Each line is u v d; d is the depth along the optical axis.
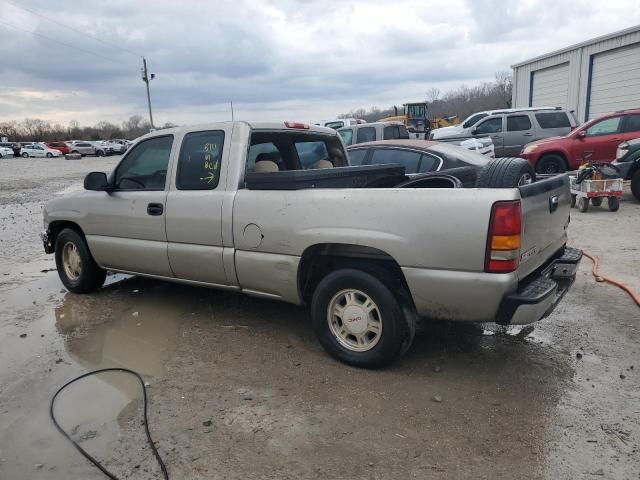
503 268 3.16
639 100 17.59
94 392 3.54
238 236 4.14
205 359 4.02
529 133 16.06
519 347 4.09
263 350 4.16
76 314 5.13
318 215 3.71
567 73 20.92
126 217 4.92
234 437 2.98
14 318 5.07
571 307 4.91
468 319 3.37
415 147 7.18
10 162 45.47
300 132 5.00
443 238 3.27
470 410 3.20
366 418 3.15
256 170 4.57
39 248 8.66
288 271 3.92
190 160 4.49
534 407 3.21
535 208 3.47
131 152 4.97
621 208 10.17
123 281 6.28
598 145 12.88
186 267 4.56
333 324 3.89
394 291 3.56
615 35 17.94
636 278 5.67
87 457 2.82
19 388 3.62
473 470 2.65
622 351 3.96
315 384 3.58
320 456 2.80
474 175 5.77
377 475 2.64
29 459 2.82
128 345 4.32
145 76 51.47
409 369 3.77
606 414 3.11
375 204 3.49
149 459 2.80
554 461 2.70
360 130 13.16
